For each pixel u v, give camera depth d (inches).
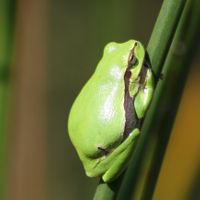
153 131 34.8
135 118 34.8
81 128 34.9
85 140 34.9
